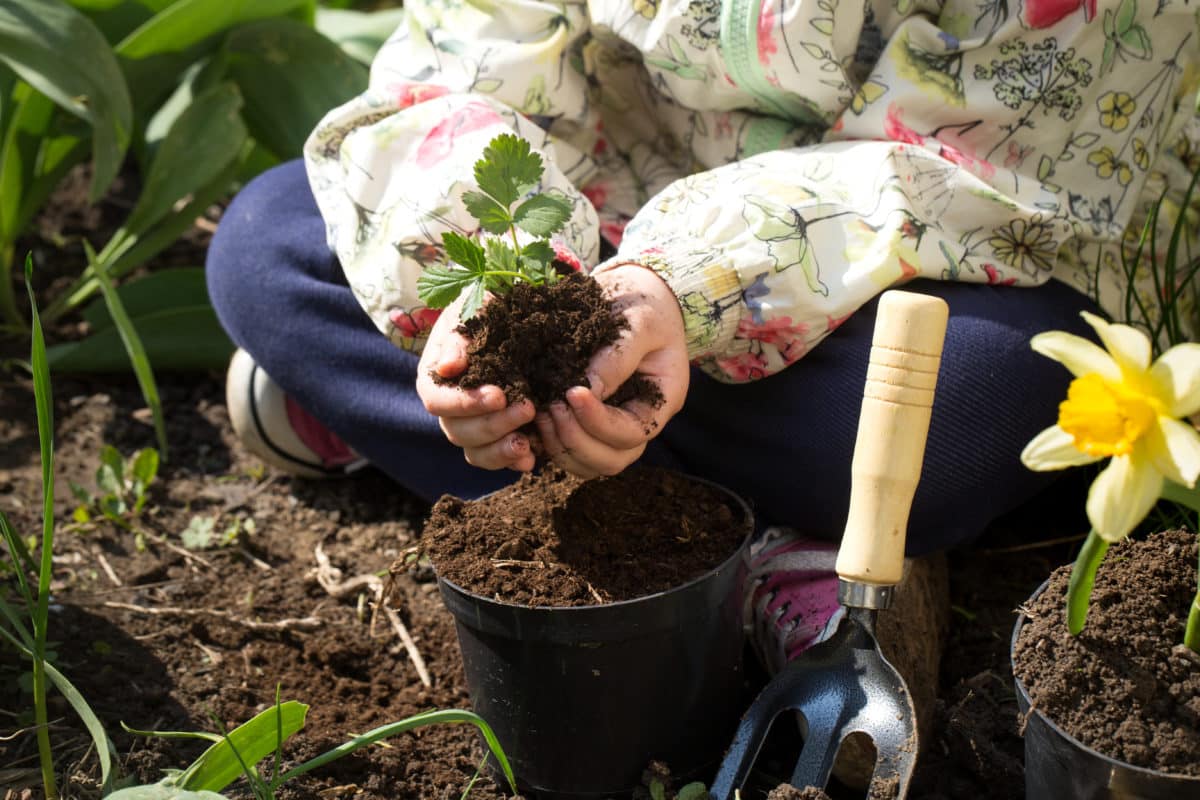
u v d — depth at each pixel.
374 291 1.32
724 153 1.46
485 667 1.11
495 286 1.06
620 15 1.37
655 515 1.14
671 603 1.04
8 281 2.06
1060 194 1.31
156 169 1.96
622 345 1.06
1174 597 0.98
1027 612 1.01
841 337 1.25
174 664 1.37
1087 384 0.81
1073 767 0.92
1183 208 1.32
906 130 1.29
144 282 2.01
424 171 1.33
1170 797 0.88
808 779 1.03
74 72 1.75
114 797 0.98
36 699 1.11
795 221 1.20
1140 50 1.29
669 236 1.21
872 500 1.00
